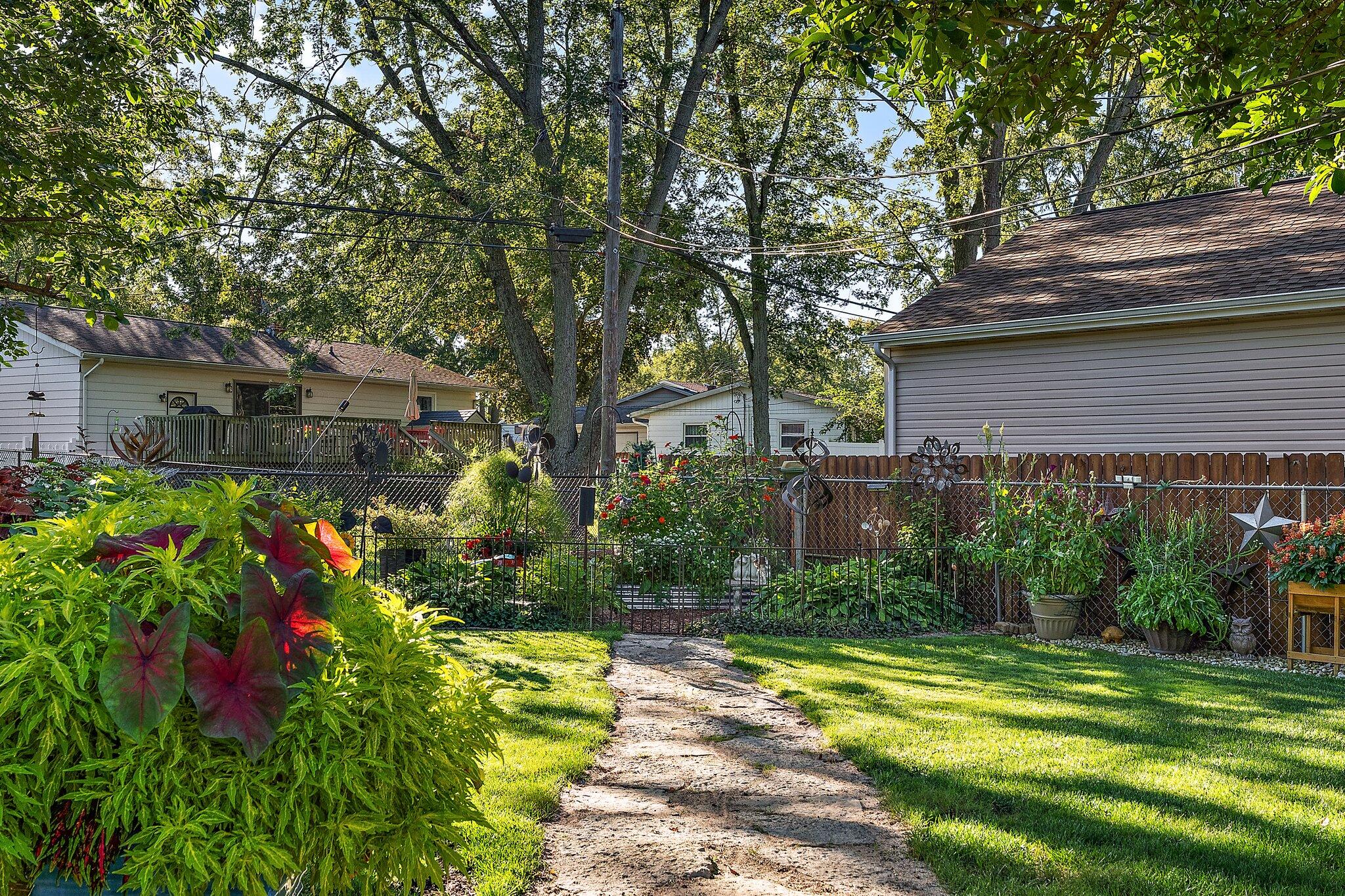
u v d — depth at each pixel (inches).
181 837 86.7
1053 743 204.2
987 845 146.6
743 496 489.7
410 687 106.1
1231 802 167.0
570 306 893.8
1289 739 209.5
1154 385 475.8
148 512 107.0
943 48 189.3
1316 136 219.5
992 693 257.1
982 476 488.4
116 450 482.9
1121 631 362.9
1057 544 367.6
